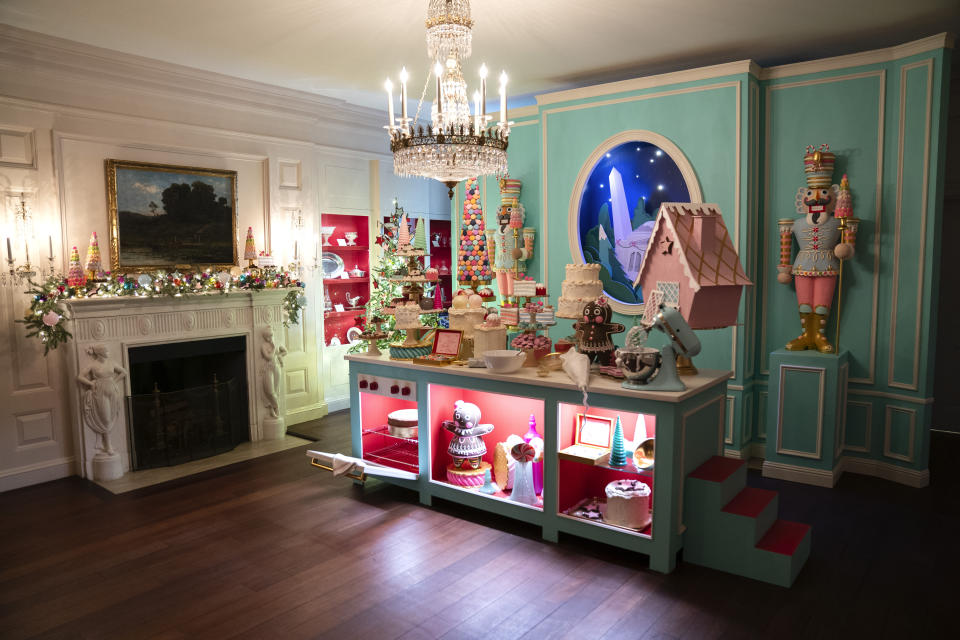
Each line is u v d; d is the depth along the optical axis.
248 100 5.69
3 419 4.45
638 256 5.32
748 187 4.79
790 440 4.62
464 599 3.00
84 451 4.72
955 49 4.74
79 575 3.28
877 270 4.57
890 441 4.62
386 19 4.01
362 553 3.49
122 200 4.92
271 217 5.95
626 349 3.31
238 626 2.79
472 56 4.91
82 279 4.53
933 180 4.26
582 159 5.55
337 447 5.52
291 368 6.28
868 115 4.51
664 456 3.17
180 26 4.12
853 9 3.96
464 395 4.34
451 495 4.04
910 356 4.46
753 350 5.05
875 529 3.76
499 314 4.08
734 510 3.22
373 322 4.61
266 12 3.88
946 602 2.94
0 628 2.80
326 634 2.73
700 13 3.99
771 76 4.85
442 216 8.16
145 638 2.72
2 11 3.84
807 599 2.97
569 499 3.68
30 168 4.46
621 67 5.27
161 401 4.98
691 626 2.76
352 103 6.58
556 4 3.79
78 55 4.54
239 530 3.82
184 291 5.04
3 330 4.42
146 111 5.05
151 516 4.04
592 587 3.10
